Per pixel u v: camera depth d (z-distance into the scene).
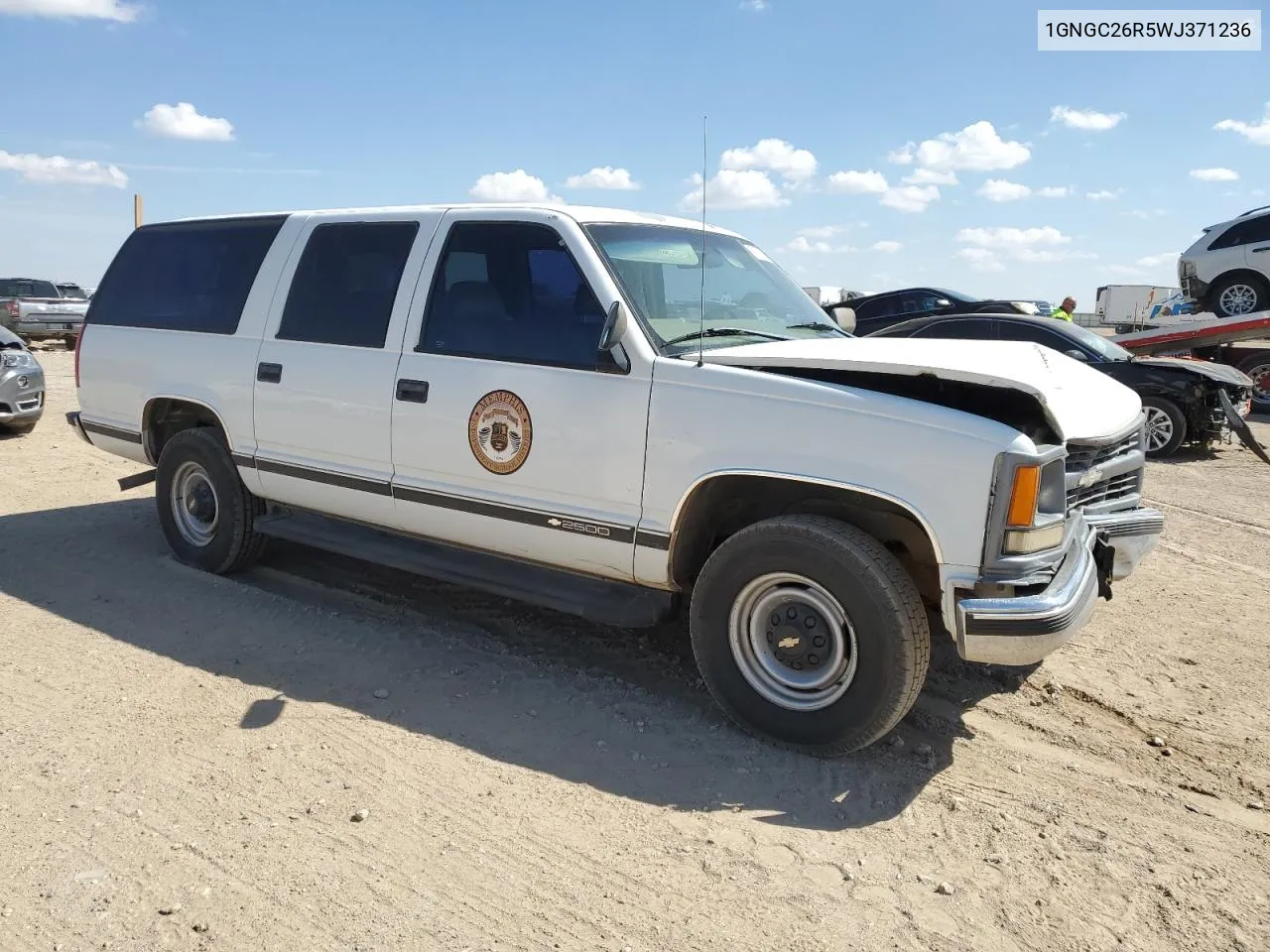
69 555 5.96
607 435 3.93
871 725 3.52
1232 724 4.07
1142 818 3.32
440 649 4.64
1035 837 3.18
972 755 3.76
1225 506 8.62
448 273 4.51
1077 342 11.71
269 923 2.66
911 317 16.72
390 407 4.56
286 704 3.99
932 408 3.41
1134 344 15.48
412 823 3.16
